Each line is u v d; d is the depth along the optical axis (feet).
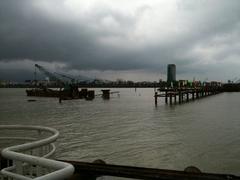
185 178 14.84
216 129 96.37
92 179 17.07
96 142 75.25
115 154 61.52
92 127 107.55
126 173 16.03
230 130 93.61
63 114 166.61
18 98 397.39
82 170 16.94
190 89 264.93
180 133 88.69
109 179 30.89
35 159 9.94
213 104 231.71
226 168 49.93
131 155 60.34
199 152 61.72
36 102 302.45
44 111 189.57
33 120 136.67
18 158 10.44
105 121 127.54
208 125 107.55
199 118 133.39
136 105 236.84
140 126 107.86
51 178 7.73
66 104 264.72
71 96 347.56
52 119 140.05
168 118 134.92
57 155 60.90
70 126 111.75
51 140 14.94
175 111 173.27
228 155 58.54
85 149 66.74
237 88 559.38
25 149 13.07
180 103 233.96
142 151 63.67
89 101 310.24
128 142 74.64
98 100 329.31
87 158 58.49
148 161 55.36
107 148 67.46
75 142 75.41
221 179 14.32
